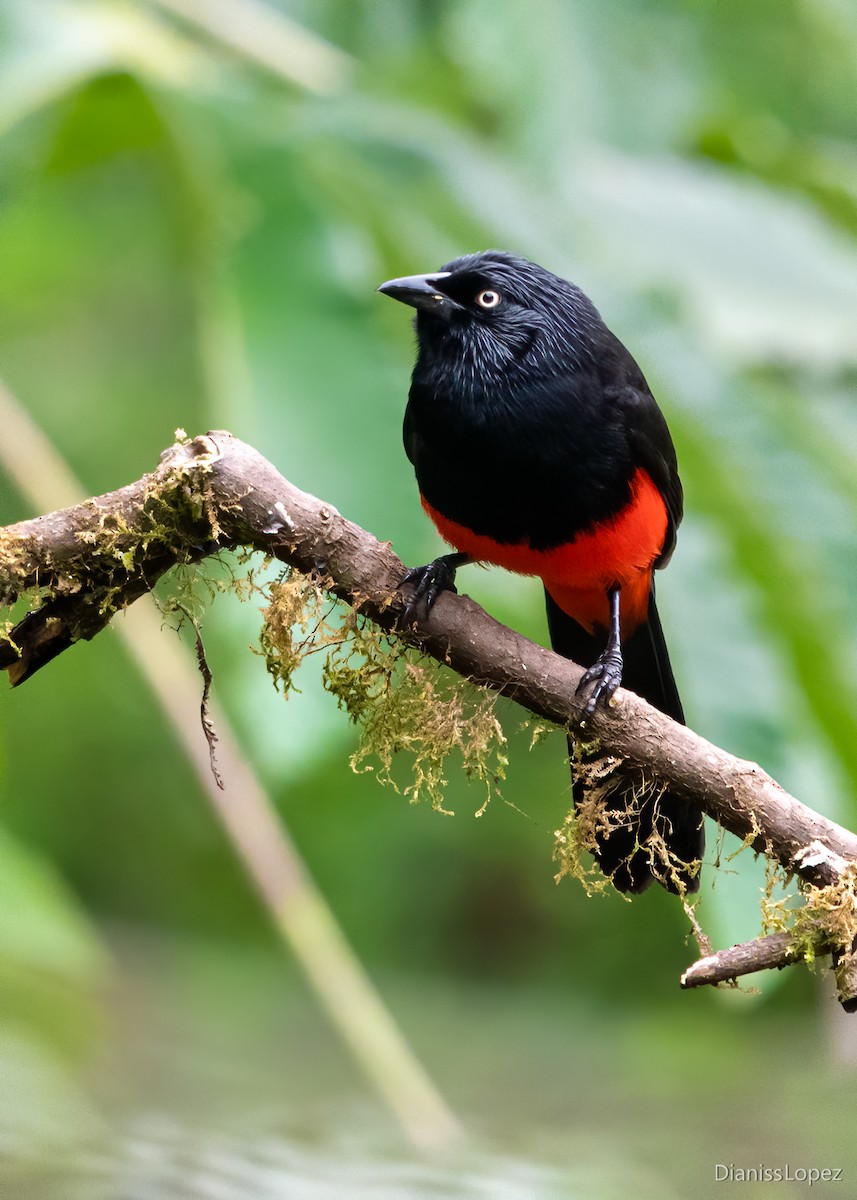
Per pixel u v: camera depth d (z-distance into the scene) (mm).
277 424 7402
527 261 8273
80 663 17891
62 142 9055
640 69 9523
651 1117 13758
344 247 7695
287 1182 7141
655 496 8297
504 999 17969
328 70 9211
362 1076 13617
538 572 8555
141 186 12953
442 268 8148
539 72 9102
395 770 14477
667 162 9508
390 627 6555
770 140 10320
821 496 8016
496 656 6473
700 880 7281
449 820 18391
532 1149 9672
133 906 19156
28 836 18531
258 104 7996
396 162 8117
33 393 14773
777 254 8984
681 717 9031
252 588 6656
